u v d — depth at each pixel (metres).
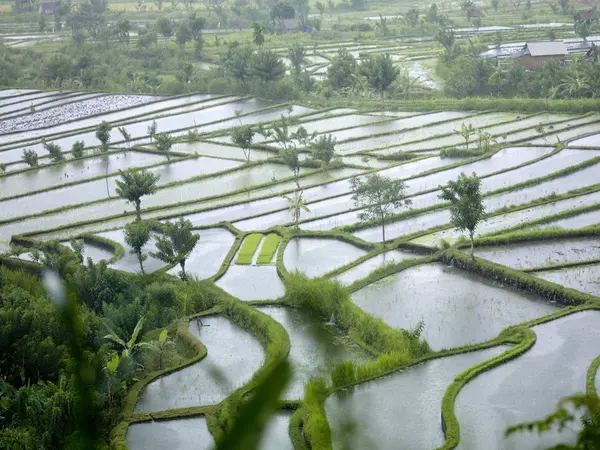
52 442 27.88
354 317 39.47
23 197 71.56
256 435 3.84
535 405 30.50
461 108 93.06
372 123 89.94
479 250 50.31
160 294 44.31
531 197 60.53
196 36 138.50
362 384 32.97
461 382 32.34
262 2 182.38
